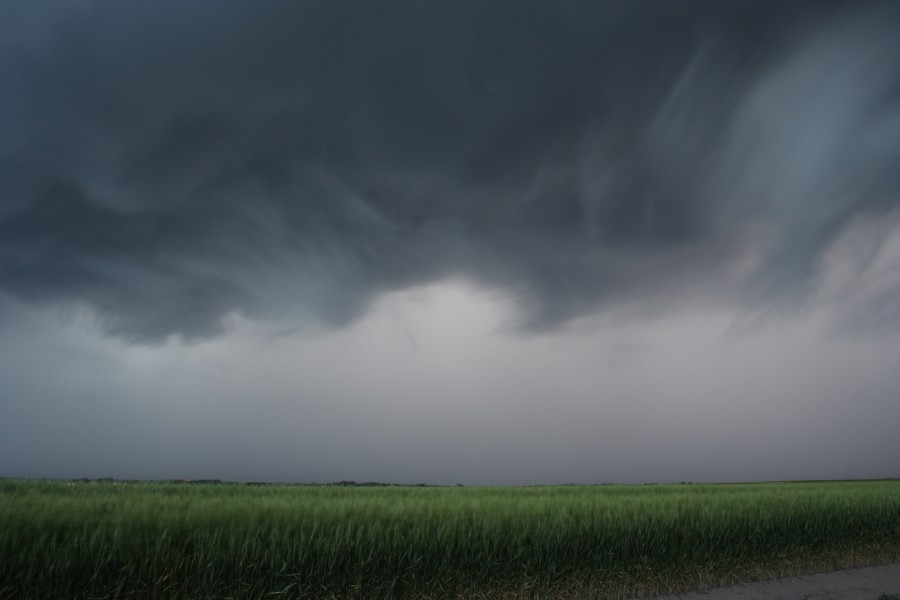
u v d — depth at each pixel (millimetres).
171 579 5340
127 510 5781
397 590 6496
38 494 7082
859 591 8828
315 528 6148
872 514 11734
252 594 5656
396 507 7566
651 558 8531
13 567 4840
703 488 20641
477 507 8289
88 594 5066
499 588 7129
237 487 11531
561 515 8219
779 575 9812
